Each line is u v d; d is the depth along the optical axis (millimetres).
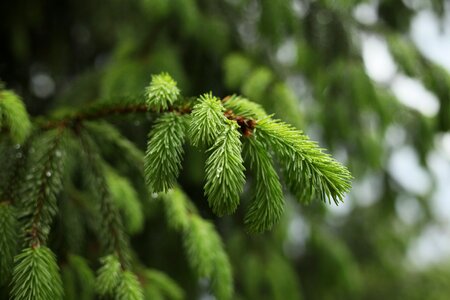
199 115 927
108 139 1456
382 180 3389
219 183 856
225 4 2605
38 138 1297
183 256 2553
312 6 2443
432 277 4977
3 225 1110
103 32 3271
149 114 1267
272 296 2645
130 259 1412
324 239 3066
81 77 2670
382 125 2648
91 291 1420
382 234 3977
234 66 2244
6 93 1251
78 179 1872
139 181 1814
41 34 3131
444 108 2361
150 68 2258
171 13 2418
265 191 965
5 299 1257
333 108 2531
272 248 2676
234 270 2590
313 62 2367
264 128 994
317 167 918
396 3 2891
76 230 1464
